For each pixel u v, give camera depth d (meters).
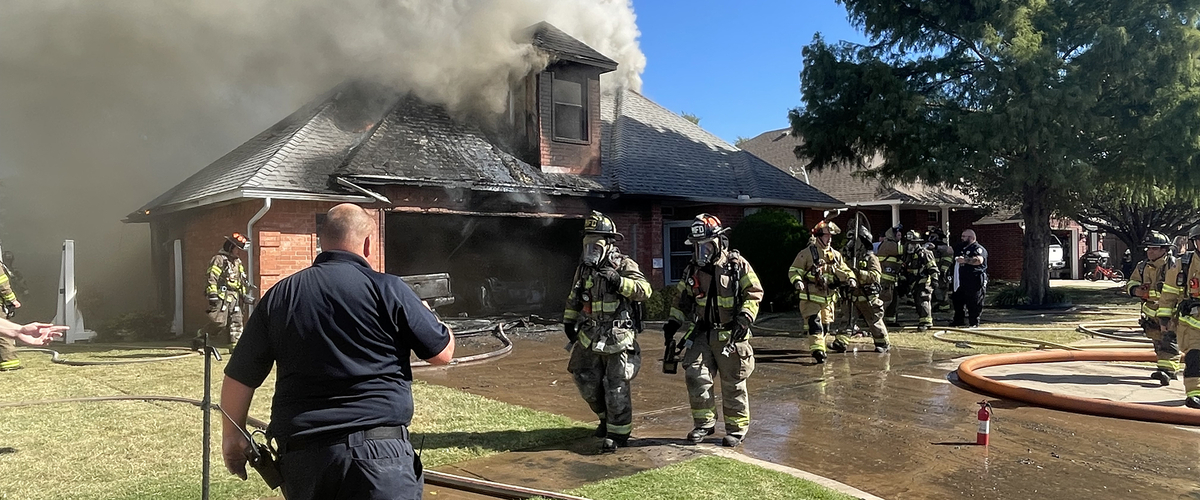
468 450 4.57
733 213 15.84
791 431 5.16
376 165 11.16
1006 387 6.21
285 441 2.23
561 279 15.66
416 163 11.69
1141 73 13.27
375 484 2.20
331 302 2.27
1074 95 12.88
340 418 2.22
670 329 5.00
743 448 4.72
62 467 4.21
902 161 14.81
